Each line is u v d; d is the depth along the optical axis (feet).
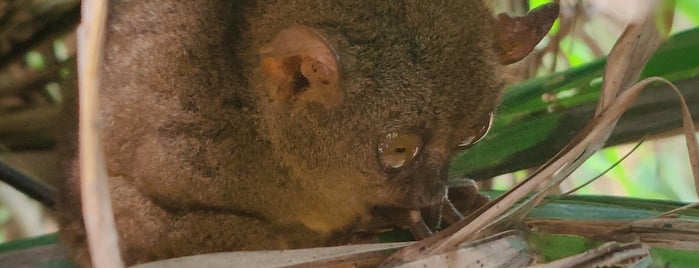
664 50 2.98
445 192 2.92
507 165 3.05
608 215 2.85
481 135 2.94
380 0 2.88
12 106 3.29
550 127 3.04
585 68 3.03
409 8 2.88
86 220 2.57
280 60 2.87
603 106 2.82
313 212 2.95
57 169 3.00
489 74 2.91
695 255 2.73
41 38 3.28
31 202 3.41
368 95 2.88
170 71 2.88
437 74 2.88
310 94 2.89
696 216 2.84
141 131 2.88
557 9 2.95
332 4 2.88
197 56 2.89
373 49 2.87
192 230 2.90
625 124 3.01
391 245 2.75
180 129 2.88
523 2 3.20
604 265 2.69
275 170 2.92
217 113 2.89
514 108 3.04
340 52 2.87
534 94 3.04
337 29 2.88
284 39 2.85
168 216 2.89
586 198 2.88
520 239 2.76
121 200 2.88
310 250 2.73
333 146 2.91
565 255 2.76
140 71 2.87
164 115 2.88
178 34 2.88
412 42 2.88
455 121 2.90
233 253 2.72
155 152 2.88
